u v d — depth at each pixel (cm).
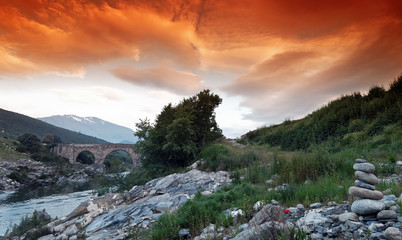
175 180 1877
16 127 14900
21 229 1425
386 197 617
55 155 9281
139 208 1195
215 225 678
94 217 1279
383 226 441
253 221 527
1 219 2077
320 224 525
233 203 902
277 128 3575
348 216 511
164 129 2961
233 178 1575
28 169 6519
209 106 3531
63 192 4197
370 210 499
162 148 2712
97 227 1052
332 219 541
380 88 2441
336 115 2436
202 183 1672
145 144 2886
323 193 754
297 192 823
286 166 1248
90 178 7325
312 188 815
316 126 2527
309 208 679
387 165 1060
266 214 515
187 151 2725
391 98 2016
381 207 501
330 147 1962
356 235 435
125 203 1641
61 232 1139
